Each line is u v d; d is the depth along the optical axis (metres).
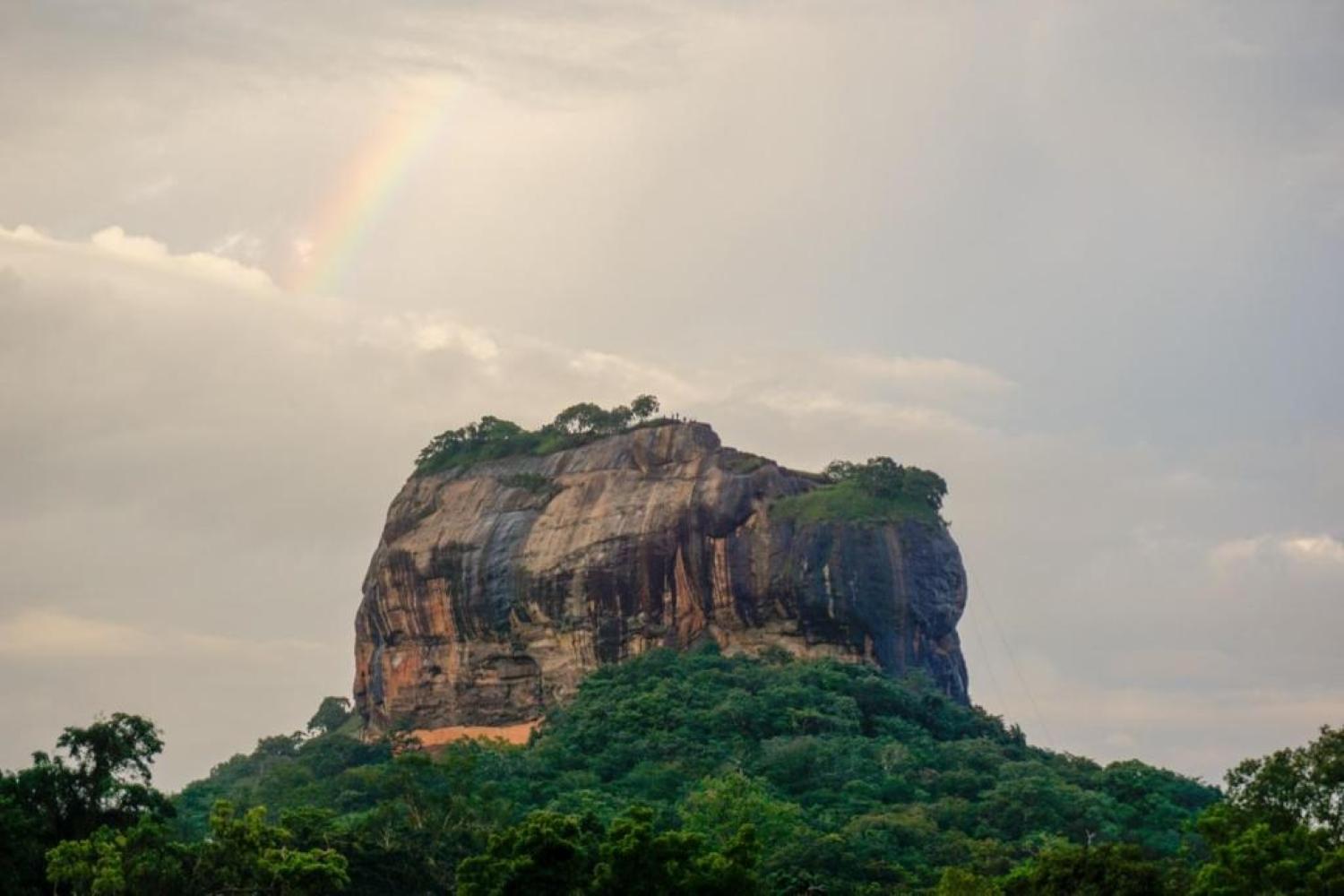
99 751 175.75
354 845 183.12
